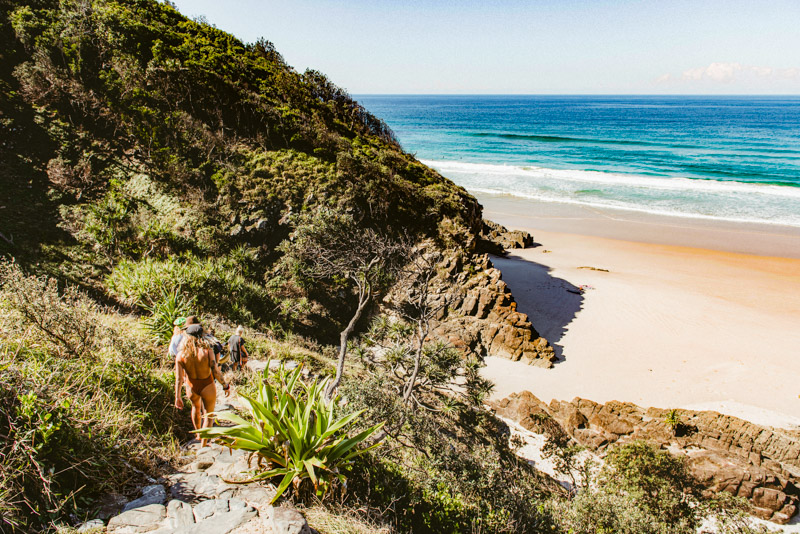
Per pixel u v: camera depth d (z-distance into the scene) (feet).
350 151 98.37
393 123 591.78
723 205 167.32
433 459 28.81
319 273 69.67
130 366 21.04
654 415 56.13
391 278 61.62
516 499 25.71
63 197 69.10
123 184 75.31
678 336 77.05
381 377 37.78
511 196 192.34
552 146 346.54
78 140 77.82
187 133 86.02
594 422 55.21
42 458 12.44
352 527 14.42
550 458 48.14
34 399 13.24
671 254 119.03
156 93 89.51
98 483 13.47
